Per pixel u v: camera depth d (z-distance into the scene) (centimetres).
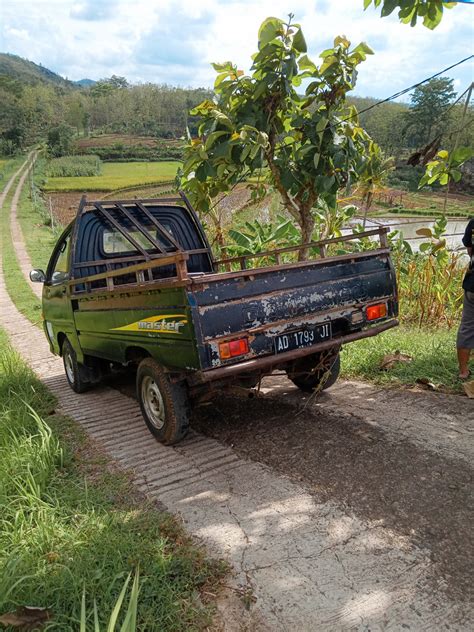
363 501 337
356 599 258
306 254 681
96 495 371
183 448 446
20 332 1116
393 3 384
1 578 266
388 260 474
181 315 373
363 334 452
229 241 1061
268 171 715
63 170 7956
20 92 13450
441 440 407
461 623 239
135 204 617
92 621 248
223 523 329
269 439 444
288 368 509
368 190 848
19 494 357
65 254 629
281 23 552
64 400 623
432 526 306
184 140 793
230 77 598
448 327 784
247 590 269
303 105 595
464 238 518
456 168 441
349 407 493
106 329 502
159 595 262
